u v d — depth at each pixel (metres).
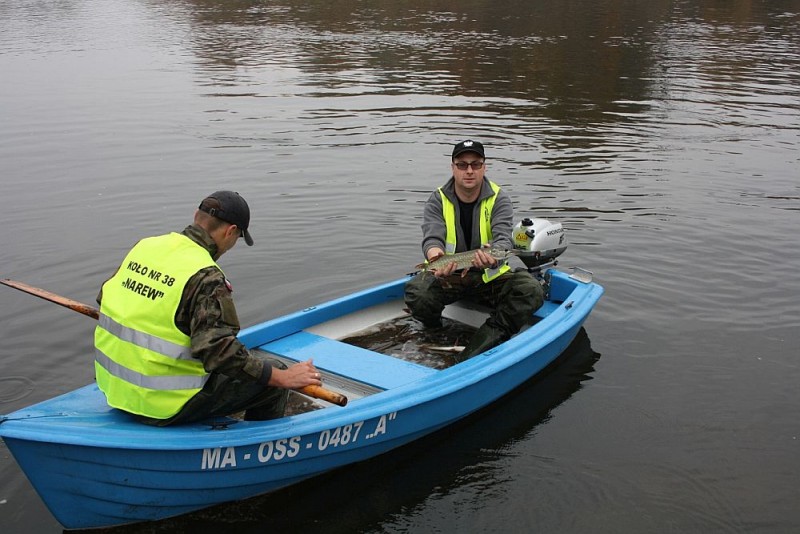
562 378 5.11
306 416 3.86
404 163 10.11
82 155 10.37
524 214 8.15
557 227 5.71
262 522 3.74
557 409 4.74
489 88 14.91
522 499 3.90
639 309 6.08
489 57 18.02
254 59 18.20
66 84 15.28
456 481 4.06
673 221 8.01
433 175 9.58
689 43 19.92
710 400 4.81
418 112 13.02
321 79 15.83
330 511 3.82
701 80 15.68
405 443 4.36
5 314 5.83
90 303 6.05
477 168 5.16
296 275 6.69
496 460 4.24
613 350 5.46
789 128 12.03
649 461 4.21
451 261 4.88
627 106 13.52
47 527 3.62
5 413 4.50
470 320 5.75
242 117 12.65
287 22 24.94
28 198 8.60
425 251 5.30
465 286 5.37
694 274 6.72
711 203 8.59
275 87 15.09
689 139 11.38
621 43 19.86
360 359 4.71
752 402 4.78
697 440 4.40
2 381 4.88
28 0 34.19
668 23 23.55
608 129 11.95
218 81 15.68
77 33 23.16
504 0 29.52
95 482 3.44
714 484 4.00
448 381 4.41
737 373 5.12
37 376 4.96
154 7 30.33
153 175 9.52
